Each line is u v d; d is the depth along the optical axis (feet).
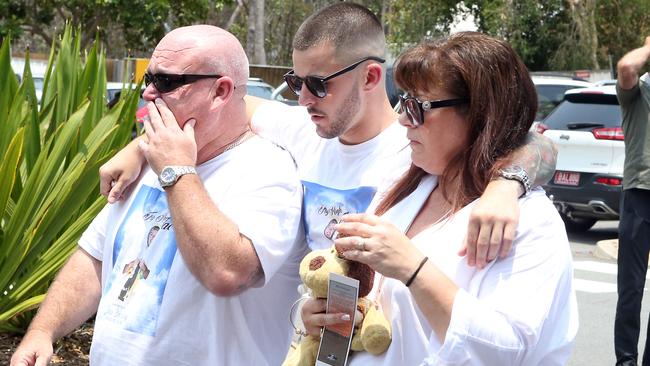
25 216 14.80
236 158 9.85
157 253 9.61
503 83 7.73
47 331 10.31
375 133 10.23
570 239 39.55
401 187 8.68
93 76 18.47
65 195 14.99
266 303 9.86
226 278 8.93
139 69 38.45
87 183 15.14
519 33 91.09
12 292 15.20
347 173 10.25
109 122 16.67
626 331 17.99
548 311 7.20
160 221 9.77
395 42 92.17
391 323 7.75
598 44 104.17
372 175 10.02
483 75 7.66
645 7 102.73
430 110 7.74
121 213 10.34
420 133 7.88
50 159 15.47
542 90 47.52
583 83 47.50
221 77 9.68
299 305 8.68
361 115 10.14
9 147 14.37
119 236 10.07
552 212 7.51
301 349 8.40
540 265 7.25
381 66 10.22
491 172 7.63
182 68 9.55
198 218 8.94
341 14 10.12
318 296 8.21
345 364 7.92
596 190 36.73
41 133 17.67
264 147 9.97
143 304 9.48
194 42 9.65
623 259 18.02
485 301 7.30
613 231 42.06
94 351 9.73
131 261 9.80
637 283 17.89
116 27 91.81
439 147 7.88
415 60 7.78
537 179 7.64
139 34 90.94
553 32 92.27
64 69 18.12
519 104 7.84
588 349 21.44
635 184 17.84
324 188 10.32
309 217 10.30
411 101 7.79
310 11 127.65
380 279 8.06
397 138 10.11
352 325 7.82
